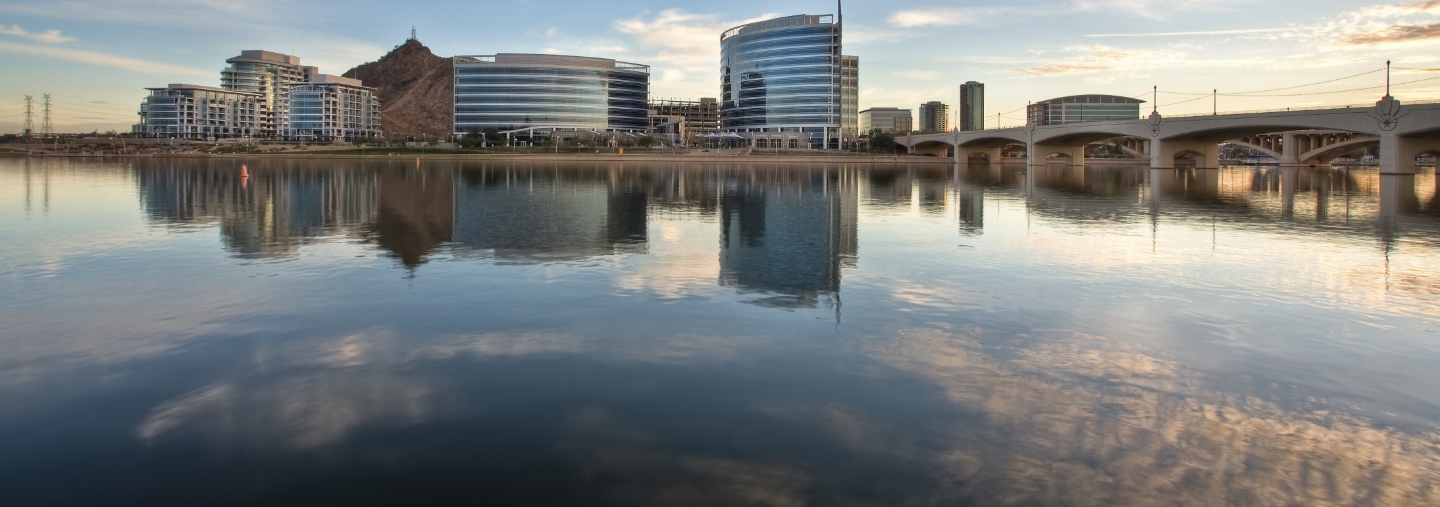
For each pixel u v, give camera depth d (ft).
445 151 545.03
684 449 25.17
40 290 48.47
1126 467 24.08
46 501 21.86
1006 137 485.56
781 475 23.52
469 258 63.31
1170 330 40.50
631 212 108.99
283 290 49.11
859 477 23.40
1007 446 25.52
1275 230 90.02
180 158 436.76
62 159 391.04
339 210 106.63
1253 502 22.02
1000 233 85.20
